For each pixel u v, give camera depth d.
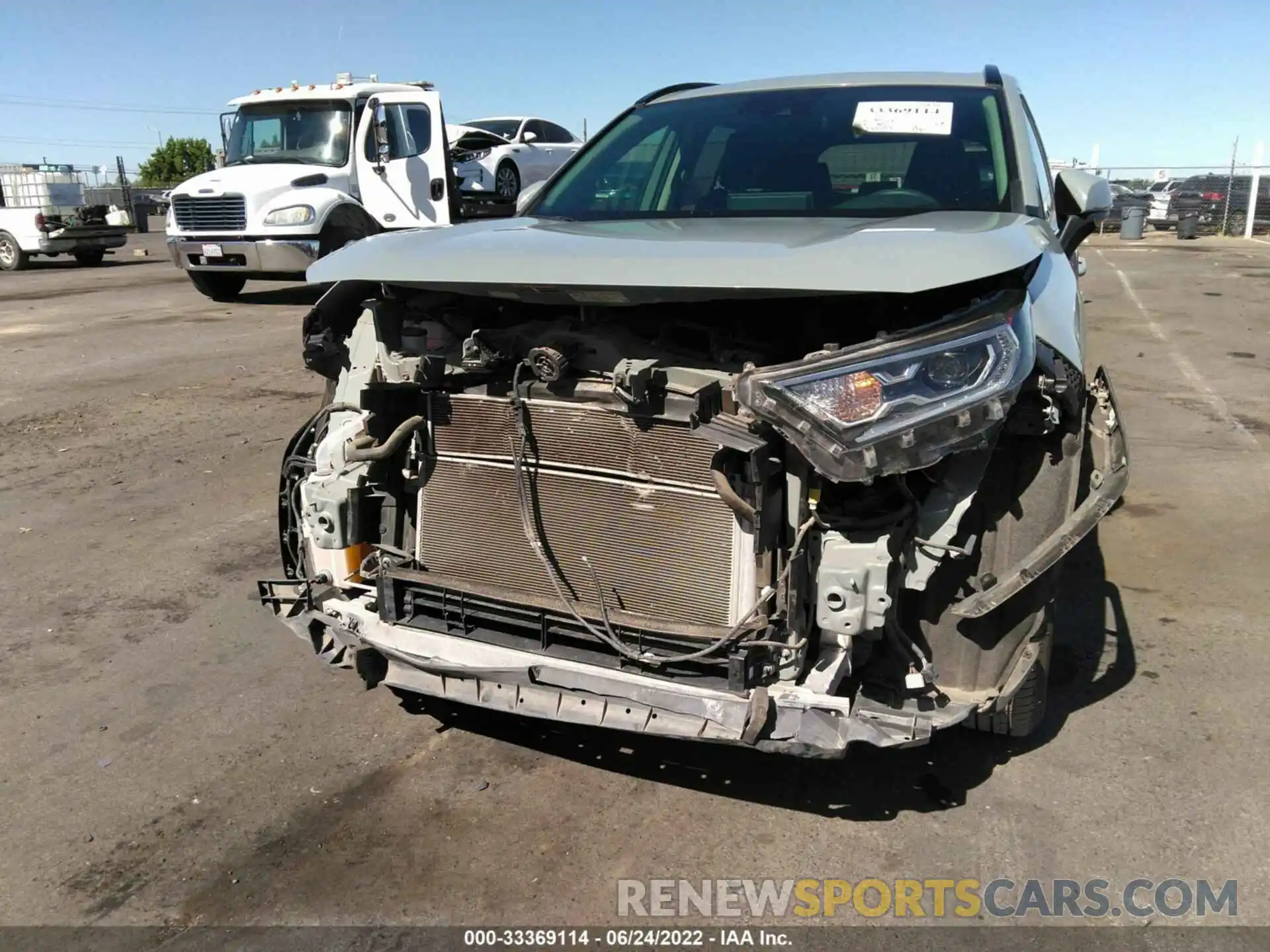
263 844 2.63
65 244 19.86
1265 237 28.45
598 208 3.69
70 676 3.52
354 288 3.08
